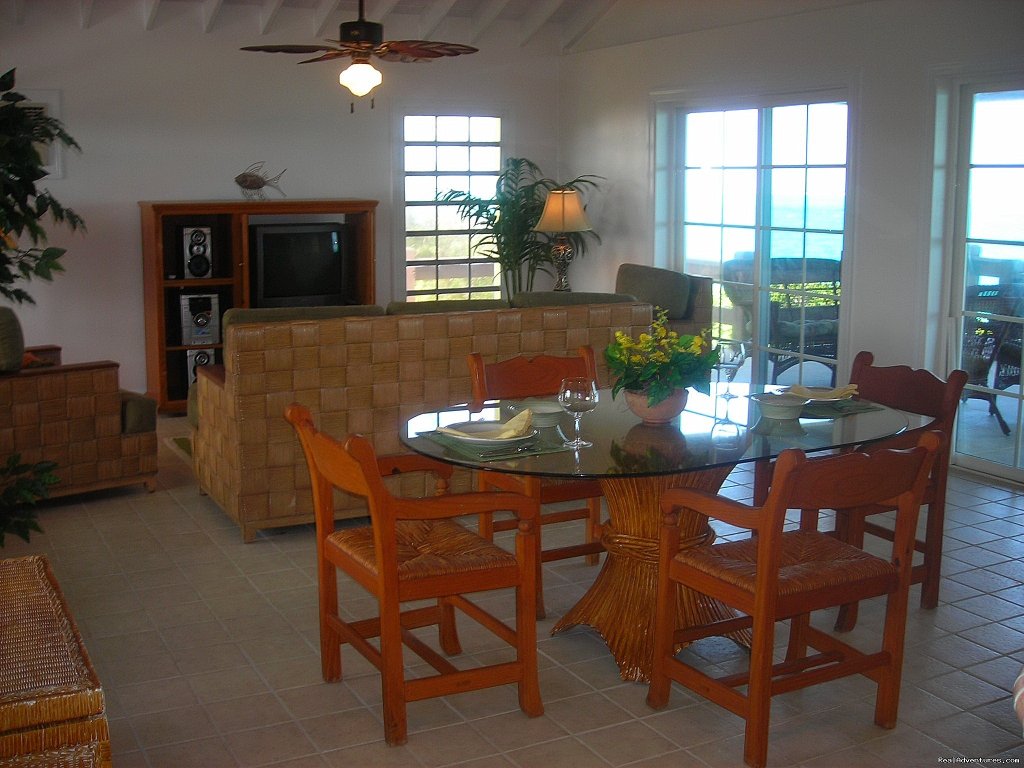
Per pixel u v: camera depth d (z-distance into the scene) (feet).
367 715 10.04
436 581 9.34
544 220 24.29
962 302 18.15
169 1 23.50
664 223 24.99
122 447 16.70
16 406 15.57
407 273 27.17
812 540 9.98
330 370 14.48
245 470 14.46
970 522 15.47
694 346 10.67
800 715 9.99
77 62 22.88
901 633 9.55
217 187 24.59
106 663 11.12
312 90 25.27
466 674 9.68
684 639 10.11
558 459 9.68
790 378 21.65
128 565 13.96
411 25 26.17
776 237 21.71
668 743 9.50
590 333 15.89
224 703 10.27
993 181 17.39
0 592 8.41
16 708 6.74
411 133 26.73
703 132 23.68
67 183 23.07
